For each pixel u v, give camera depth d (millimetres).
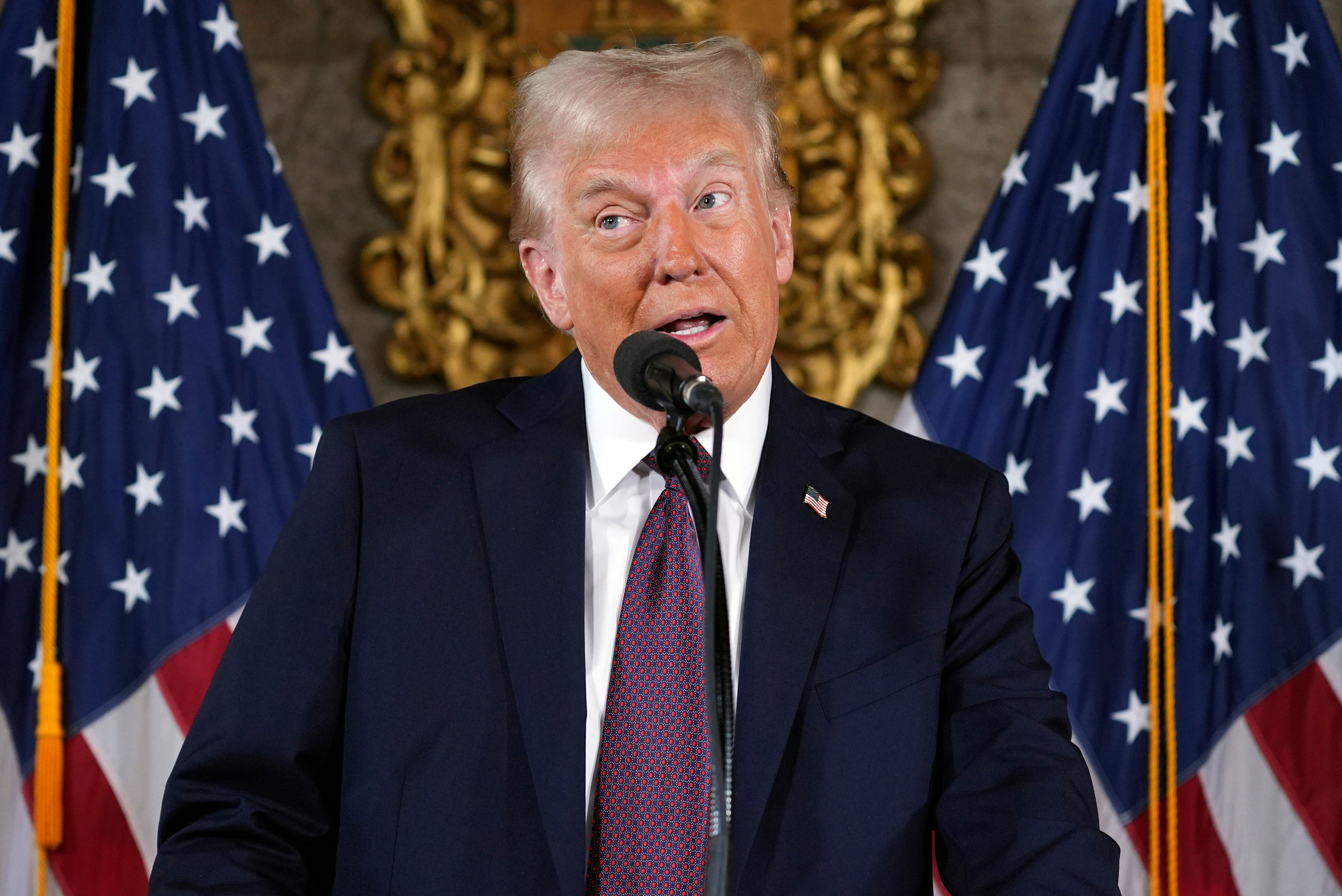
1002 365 6395
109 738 5898
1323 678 5922
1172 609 6074
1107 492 6203
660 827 2361
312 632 2537
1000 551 2773
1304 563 6000
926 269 6715
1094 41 6551
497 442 2744
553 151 2660
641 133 2570
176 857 2303
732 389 2623
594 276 2596
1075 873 2287
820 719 2486
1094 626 6125
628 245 2590
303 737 2473
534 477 2678
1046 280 6422
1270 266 6195
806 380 6664
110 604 5965
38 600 5961
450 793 2420
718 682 1942
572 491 2662
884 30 6797
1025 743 2486
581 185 2594
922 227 6820
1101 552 6164
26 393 6043
